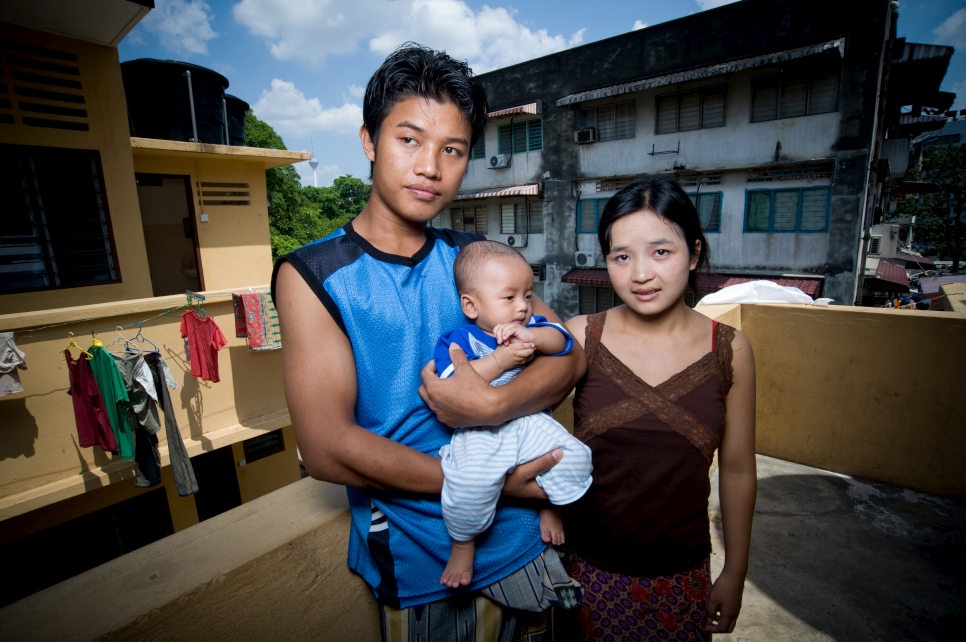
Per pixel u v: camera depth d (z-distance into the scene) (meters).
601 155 17.14
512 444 1.12
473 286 1.20
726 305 3.81
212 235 8.58
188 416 5.56
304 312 0.98
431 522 1.11
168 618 0.97
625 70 16.27
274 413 6.21
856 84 12.66
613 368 1.53
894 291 16.30
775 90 13.78
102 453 4.96
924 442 3.29
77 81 5.73
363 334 1.01
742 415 1.50
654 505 1.46
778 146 13.91
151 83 8.27
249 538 1.16
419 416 1.10
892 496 3.30
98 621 0.91
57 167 5.67
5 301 5.39
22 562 5.54
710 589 1.54
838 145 13.11
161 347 5.29
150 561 1.08
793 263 14.23
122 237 6.16
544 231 19.11
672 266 1.37
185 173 8.20
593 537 1.56
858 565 2.68
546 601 1.20
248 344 5.74
